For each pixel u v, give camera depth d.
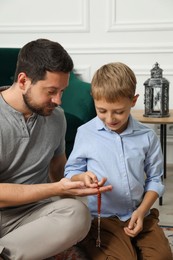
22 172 1.16
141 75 2.49
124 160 1.21
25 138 1.13
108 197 1.22
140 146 1.23
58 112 1.25
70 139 1.93
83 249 1.30
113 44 2.50
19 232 1.07
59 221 1.06
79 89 2.17
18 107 1.11
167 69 2.45
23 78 1.05
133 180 1.21
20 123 1.11
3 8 2.58
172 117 1.92
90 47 2.52
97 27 2.51
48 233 1.06
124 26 2.47
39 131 1.17
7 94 1.12
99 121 1.25
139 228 1.13
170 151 2.55
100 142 1.24
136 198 1.23
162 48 2.44
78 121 1.92
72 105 2.04
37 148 1.17
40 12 2.56
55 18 2.55
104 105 1.14
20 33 2.59
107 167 1.22
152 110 1.95
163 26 2.42
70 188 1.04
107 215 1.25
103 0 2.47
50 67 1.00
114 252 1.14
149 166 1.27
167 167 2.53
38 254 1.07
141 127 1.27
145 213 1.19
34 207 1.17
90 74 2.55
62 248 1.09
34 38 2.58
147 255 1.14
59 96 1.06
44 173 1.24
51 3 2.54
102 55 2.53
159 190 1.24
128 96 1.14
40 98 1.05
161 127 2.07
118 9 2.46
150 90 1.94
